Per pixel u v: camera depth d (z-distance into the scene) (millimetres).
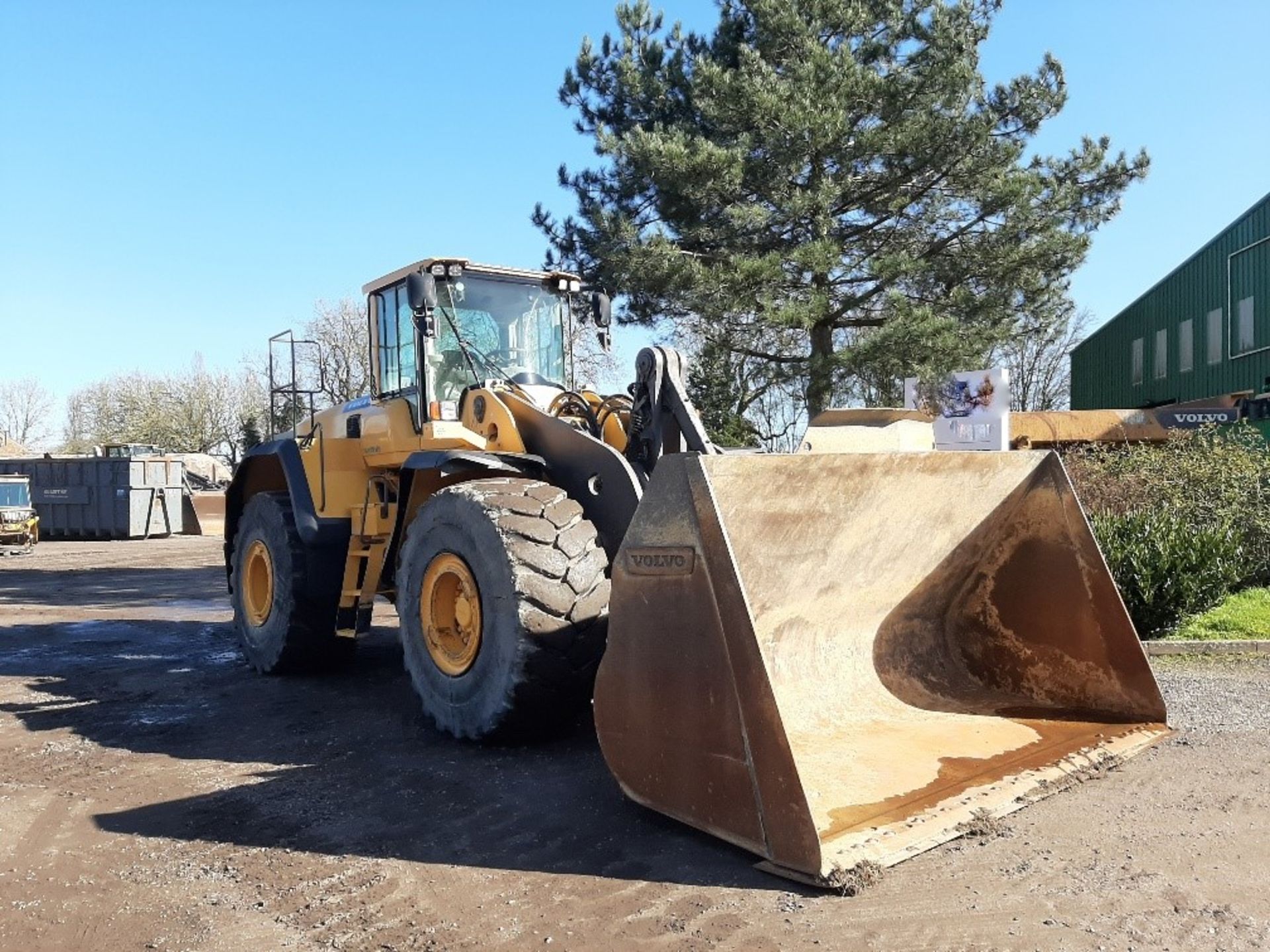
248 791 4352
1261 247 20156
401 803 4094
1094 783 4051
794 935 2846
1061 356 37375
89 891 3355
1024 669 4844
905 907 3002
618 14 16688
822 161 14688
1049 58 14812
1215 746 4594
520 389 5621
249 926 3059
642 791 3654
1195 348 22859
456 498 4719
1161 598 7113
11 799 4328
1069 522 4641
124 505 26953
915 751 4070
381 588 6168
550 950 2822
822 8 14828
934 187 15477
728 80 14273
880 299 15336
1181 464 9672
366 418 6234
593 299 6480
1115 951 2736
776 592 4023
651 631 3574
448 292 5930
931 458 4148
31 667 7512
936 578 4793
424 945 2885
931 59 14609
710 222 15188
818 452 4117
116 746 5156
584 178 16406
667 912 3018
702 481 3363
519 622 4328
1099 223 15789
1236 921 2895
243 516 7371
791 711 4176
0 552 21375
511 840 3641
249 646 7168
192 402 50188
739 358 17047
